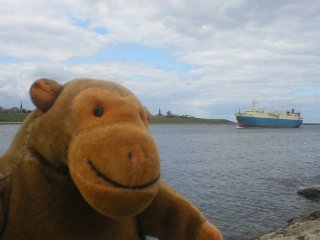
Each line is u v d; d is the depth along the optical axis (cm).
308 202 204
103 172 24
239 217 172
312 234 97
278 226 158
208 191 234
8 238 28
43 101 29
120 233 30
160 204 30
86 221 28
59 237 28
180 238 30
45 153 28
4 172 29
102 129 25
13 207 28
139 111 27
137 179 24
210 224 31
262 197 217
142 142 25
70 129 27
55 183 28
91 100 27
